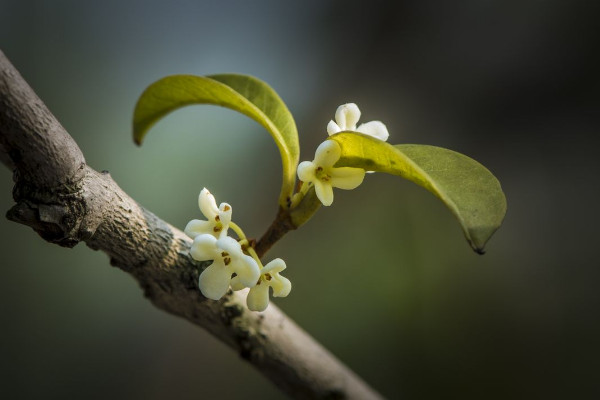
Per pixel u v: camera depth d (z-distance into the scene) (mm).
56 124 207
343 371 256
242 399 429
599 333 406
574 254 436
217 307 235
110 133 458
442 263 415
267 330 243
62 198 209
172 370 434
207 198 216
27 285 413
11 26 450
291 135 226
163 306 233
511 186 464
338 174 218
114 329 427
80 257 425
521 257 437
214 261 212
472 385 393
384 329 404
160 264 223
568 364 402
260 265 217
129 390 424
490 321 408
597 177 453
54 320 415
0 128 204
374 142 212
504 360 401
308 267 420
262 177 468
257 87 233
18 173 209
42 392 406
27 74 447
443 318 405
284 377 249
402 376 395
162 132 458
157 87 232
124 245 219
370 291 411
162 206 442
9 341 403
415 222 423
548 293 424
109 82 472
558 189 457
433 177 214
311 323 406
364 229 426
